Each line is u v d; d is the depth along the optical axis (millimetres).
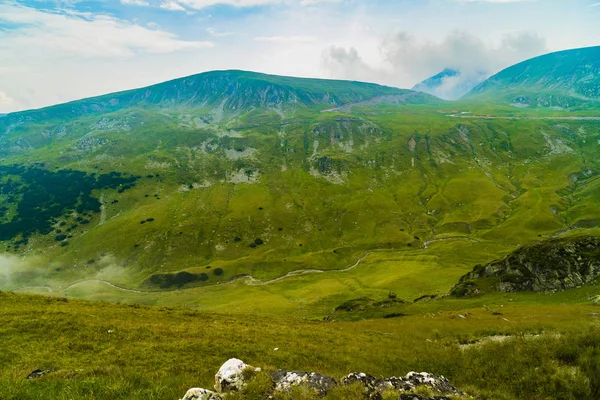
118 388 15445
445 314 61438
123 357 24047
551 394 14758
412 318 59812
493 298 81688
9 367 20859
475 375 18844
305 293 162500
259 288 186750
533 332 34562
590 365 15383
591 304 59281
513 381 16516
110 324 33812
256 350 28859
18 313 34656
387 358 27078
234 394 13203
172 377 19375
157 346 27453
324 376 14336
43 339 27500
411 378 14367
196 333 33562
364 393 12891
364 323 55656
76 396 14281
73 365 21688
